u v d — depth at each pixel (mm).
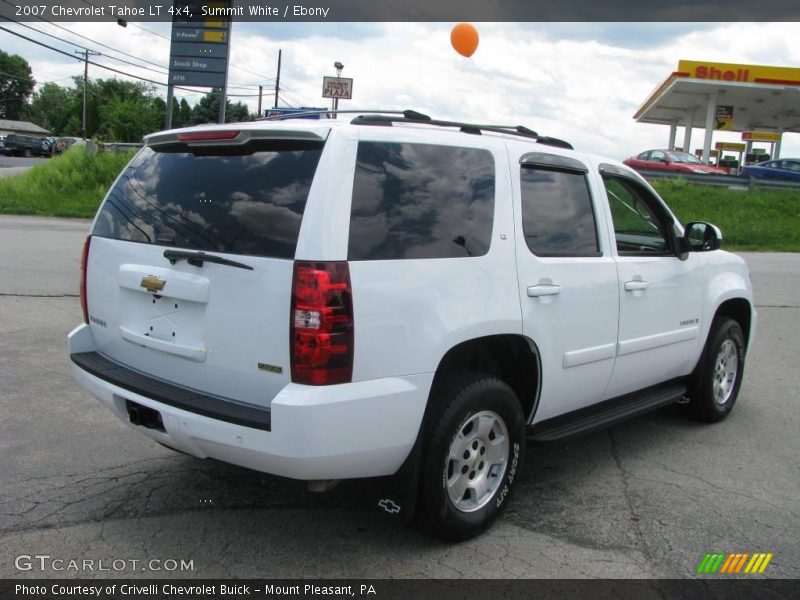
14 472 4188
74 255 12742
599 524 3820
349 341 2924
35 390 5590
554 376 3934
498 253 3570
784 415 5852
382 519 3783
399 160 3273
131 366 3639
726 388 5695
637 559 3461
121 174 3895
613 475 4516
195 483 4133
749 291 5809
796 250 19703
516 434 3723
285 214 3006
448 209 3396
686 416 5684
